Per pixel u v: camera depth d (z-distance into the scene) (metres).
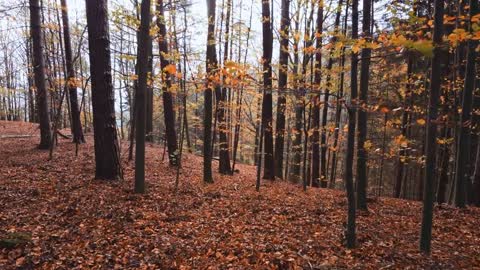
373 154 20.38
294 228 7.86
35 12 14.31
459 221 9.06
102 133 10.21
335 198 11.68
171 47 12.90
